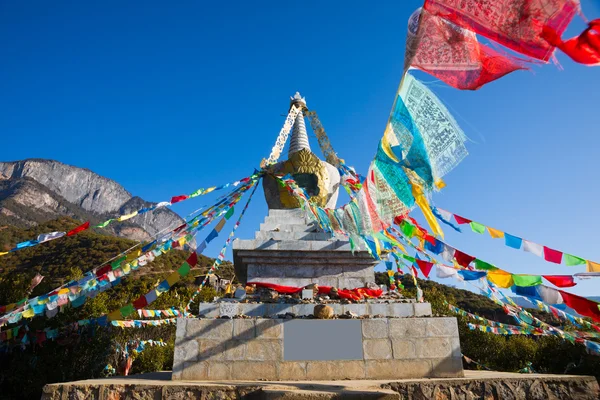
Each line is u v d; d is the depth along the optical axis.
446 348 7.76
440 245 6.82
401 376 7.48
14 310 8.48
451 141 4.51
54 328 12.64
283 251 10.62
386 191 5.89
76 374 12.95
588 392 6.53
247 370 7.39
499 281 6.13
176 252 71.31
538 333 8.12
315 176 13.31
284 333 7.70
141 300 9.44
